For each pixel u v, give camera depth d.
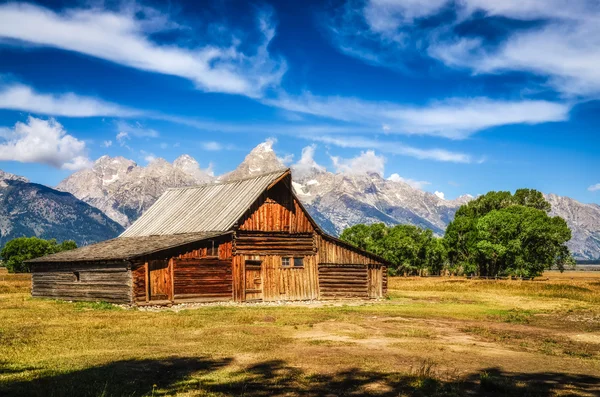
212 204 46.78
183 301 37.81
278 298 42.66
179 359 15.91
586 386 13.54
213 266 39.72
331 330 23.42
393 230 127.50
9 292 52.28
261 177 45.41
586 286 64.81
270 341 19.69
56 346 17.88
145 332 21.86
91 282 39.41
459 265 104.38
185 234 43.25
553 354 18.11
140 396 11.73
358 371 14.59
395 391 12.60
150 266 36.53
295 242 44.19
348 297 46.00
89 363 15.06
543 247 86.06
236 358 16.25
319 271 45.19
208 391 12.27
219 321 26.45
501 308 36.53
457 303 41.16
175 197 54.19
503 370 15.23
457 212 113.75
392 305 39.19
